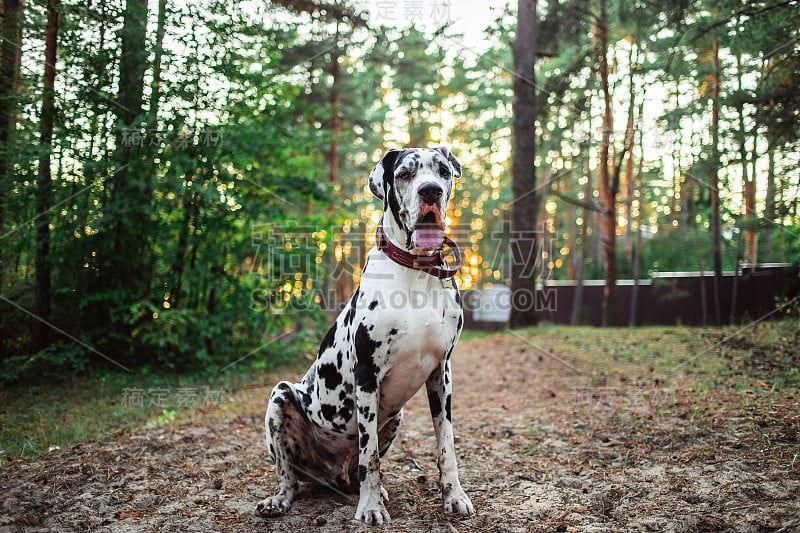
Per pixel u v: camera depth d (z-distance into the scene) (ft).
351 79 69.87
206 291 28.32
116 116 24.35
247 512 11.39
